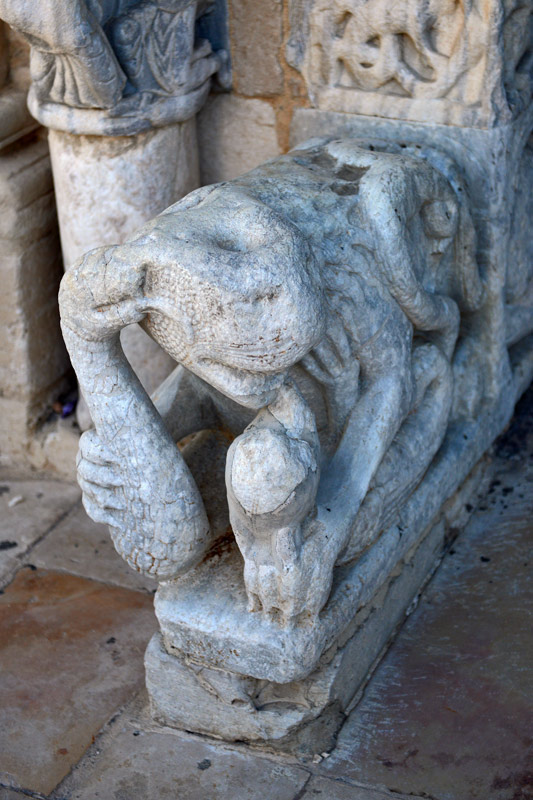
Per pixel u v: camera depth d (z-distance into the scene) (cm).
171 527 217
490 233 278
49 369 341
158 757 234
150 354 304
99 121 271
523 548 281
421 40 265
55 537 311
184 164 296
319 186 238
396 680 248
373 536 238
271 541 209
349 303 229
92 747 238
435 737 232
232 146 306
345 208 232
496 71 261
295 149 270
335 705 236
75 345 210
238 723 233
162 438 216
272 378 205
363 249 233
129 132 274
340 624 225
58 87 268
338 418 240
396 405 238
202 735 240
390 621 258
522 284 301
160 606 228
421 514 259
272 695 232
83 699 252
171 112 279
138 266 195
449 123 271
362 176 243
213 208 206
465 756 227
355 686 245
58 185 293
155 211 292
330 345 227
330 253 226
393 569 255
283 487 200
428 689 244
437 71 267
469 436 286
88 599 286
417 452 252
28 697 253
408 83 271
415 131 276
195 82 281
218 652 223
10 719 247
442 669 249
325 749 233
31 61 267
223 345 195
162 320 200
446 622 262
